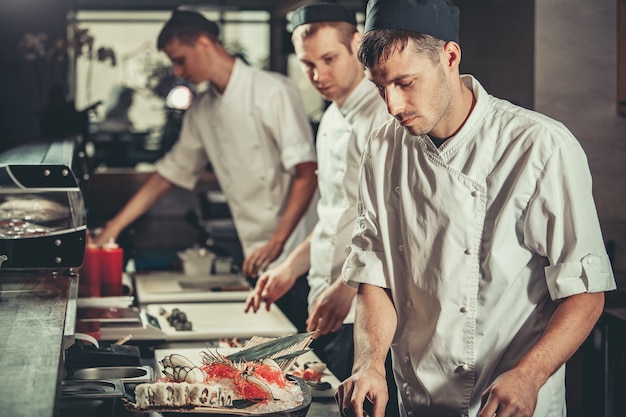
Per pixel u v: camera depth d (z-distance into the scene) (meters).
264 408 1.71
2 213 2.34
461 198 1.99
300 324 3.68
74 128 4.34
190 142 4.10
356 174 2.85
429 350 2.06
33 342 1.64
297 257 3.02
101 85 9.27
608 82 4.18
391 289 2.15
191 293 3.56
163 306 3.33
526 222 1.93
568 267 1.87
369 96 2.80
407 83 1.81
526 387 1.74
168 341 2.80
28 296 2.07
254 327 2.98
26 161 2.42
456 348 2.03
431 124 1.87
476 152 1.97
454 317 2.02
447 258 2.01
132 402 1.71
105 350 2.19
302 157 3.72
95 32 9.17
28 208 2.34
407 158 2.08
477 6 4.78
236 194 4.00
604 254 1.91
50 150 2.87
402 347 2.16
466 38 4.95
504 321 2.00
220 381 1.78
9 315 1.88
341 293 2.46
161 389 1.68
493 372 2.02
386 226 2.14
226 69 3.85
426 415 2.11
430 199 2.03
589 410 3.43
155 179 4.15
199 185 6.24
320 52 2.78
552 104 4.18
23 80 6.40
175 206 6.23
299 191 3.71
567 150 1.90
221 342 2.70
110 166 6.62
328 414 1.96
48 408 1.27
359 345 2.05
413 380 2.13
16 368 1.47
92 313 2.87
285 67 9.00
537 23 4.14
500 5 4.50
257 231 3.99
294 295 3.69
